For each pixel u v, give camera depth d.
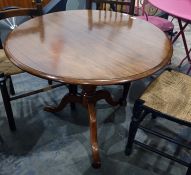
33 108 1.89
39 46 1.20
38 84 2.14
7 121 1.76
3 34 2.50
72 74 1.01
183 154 1.56
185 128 1.76
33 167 1.46
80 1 2.64
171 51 1.22
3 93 1.50
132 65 1.07
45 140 1.62
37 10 1.68
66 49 1.18
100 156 1.53
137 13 2.52
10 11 1.59
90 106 1.57
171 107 1.25
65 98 1.70
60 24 1.46
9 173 1.42
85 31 1.38
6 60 1.55
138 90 2.12
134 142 1.46
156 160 1.52
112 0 1.95
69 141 1.62
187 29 3.22
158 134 1.40
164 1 1.79
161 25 2.22
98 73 1.01
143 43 1.26
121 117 1.83
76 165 1.47
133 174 1.43
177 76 1.48
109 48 1.20
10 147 1.57
